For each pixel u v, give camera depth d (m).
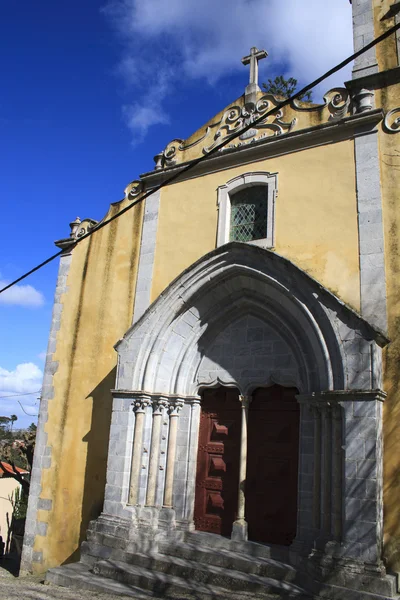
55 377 13.02
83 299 13.14
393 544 7.79
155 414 10.91
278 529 9.59
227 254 10.43
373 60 10.21
